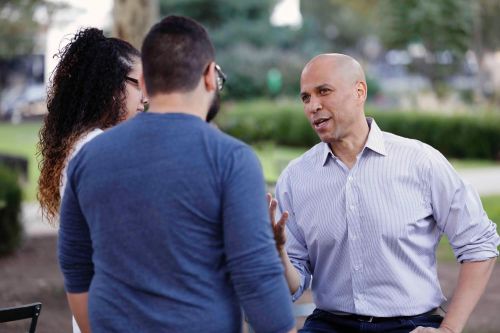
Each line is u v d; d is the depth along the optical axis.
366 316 4.08
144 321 2.95
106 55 3.77
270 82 45.47
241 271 2.89
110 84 3.75
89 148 3.08
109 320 2.99
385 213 4.02
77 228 3.18
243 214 2.89
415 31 38.56
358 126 4.13
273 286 2.91
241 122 15.30
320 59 4.11
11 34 20.03
